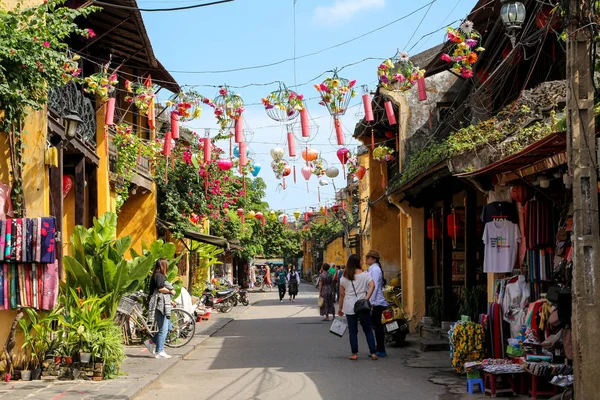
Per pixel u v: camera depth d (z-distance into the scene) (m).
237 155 16.78
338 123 12.11
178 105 13.62
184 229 23.09
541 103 11.70
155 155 20.97
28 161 11.02
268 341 17.27
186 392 10.08
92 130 15.48
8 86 8.77
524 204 11.12
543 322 9.45
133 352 14.36
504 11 9.91
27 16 9.21
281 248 63.75
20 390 9.73
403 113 20.23
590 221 7.11
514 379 9.51
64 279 12.68
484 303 15.30
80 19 14.69
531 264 10.98
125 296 14.70
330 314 27.55
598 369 6.98
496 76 14.32
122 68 18.78
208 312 24.61
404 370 12.00
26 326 10.66
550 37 12.59
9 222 10.16
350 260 13.55
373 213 25.86
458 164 12.45
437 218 18.30
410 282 20.00
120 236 21.75
